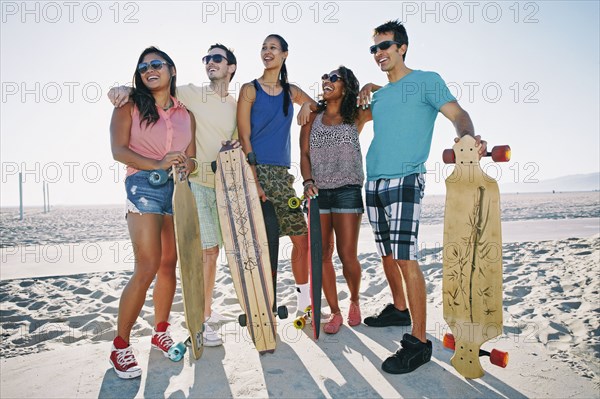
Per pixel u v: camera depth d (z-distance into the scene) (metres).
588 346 2.86
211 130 3.11
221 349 2.67
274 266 2.96
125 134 2.42
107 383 2.23
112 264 6.73
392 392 2.14
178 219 2.36
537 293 4.23
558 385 2.21
